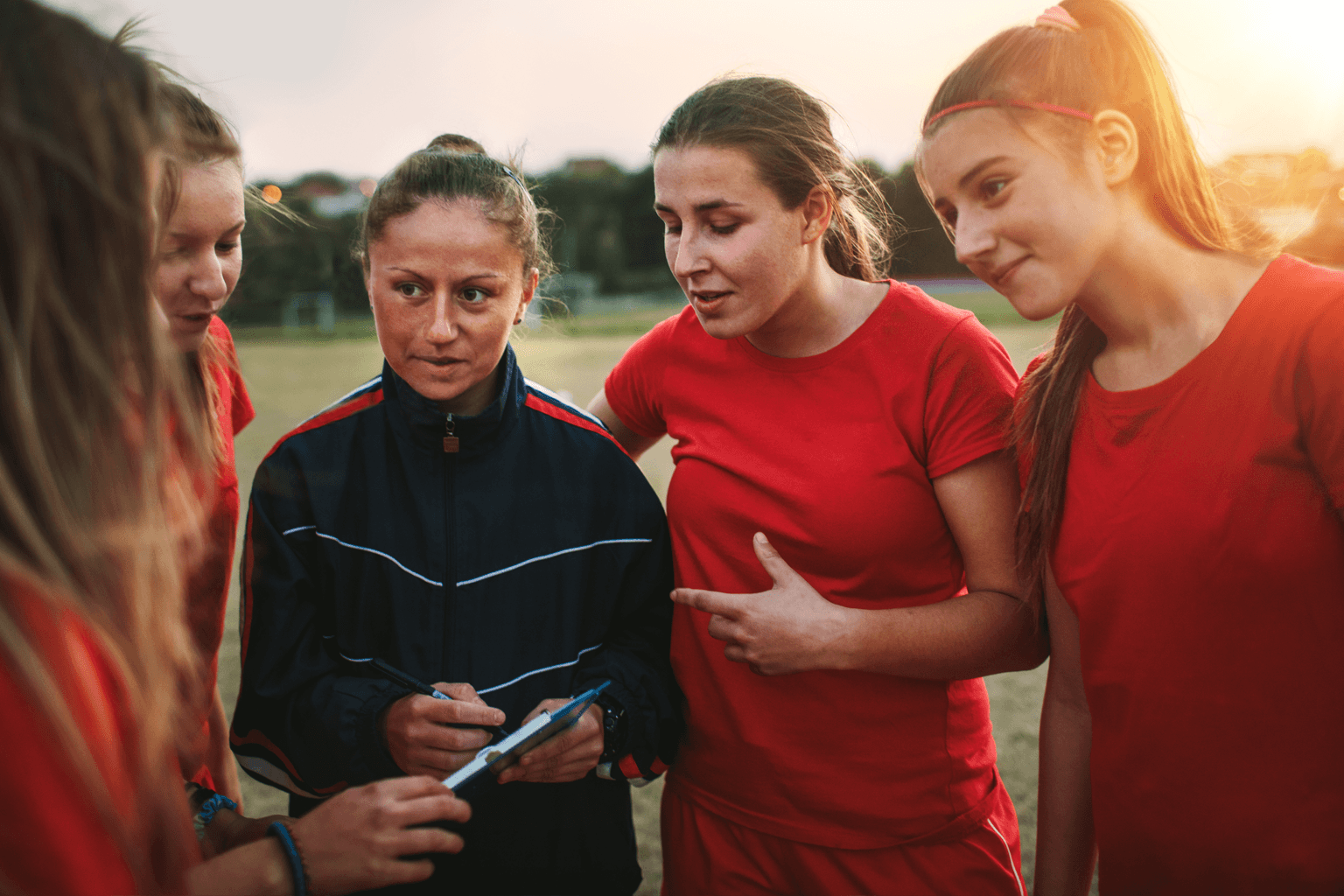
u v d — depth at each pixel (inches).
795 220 42.2
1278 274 32.8
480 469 45.9
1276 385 31.7
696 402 49.6
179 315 41.0
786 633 40.9
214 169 39.7
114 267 18.1
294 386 404.2
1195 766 34.5
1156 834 36.2
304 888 31.0
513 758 37.4
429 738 38.4
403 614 44.3
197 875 30.1
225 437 52.2
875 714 44.8
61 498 16.9
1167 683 34.8
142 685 18.4
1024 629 44.0
